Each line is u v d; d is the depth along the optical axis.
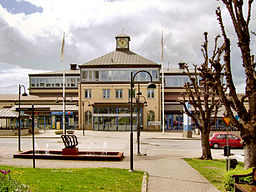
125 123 49.03
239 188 7.70
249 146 9.76
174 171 13.46
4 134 38.62
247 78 9.79
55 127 53.41
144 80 51.12
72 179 10.18
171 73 58.56
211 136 27.03
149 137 36.56
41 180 9.67
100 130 49.38
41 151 19.53
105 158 16.98
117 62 52.72
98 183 9.77
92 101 51.47
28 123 46.97
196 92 19.08
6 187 7.14
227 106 9.56
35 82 63.75
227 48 9.62
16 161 16.31
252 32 11.35
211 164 15.89
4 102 59.09
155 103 50.16
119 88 51.25
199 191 9.49
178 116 51.44
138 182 10.49
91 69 52.22
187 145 28.39
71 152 18.00
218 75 9.68
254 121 9.66
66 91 62.91
